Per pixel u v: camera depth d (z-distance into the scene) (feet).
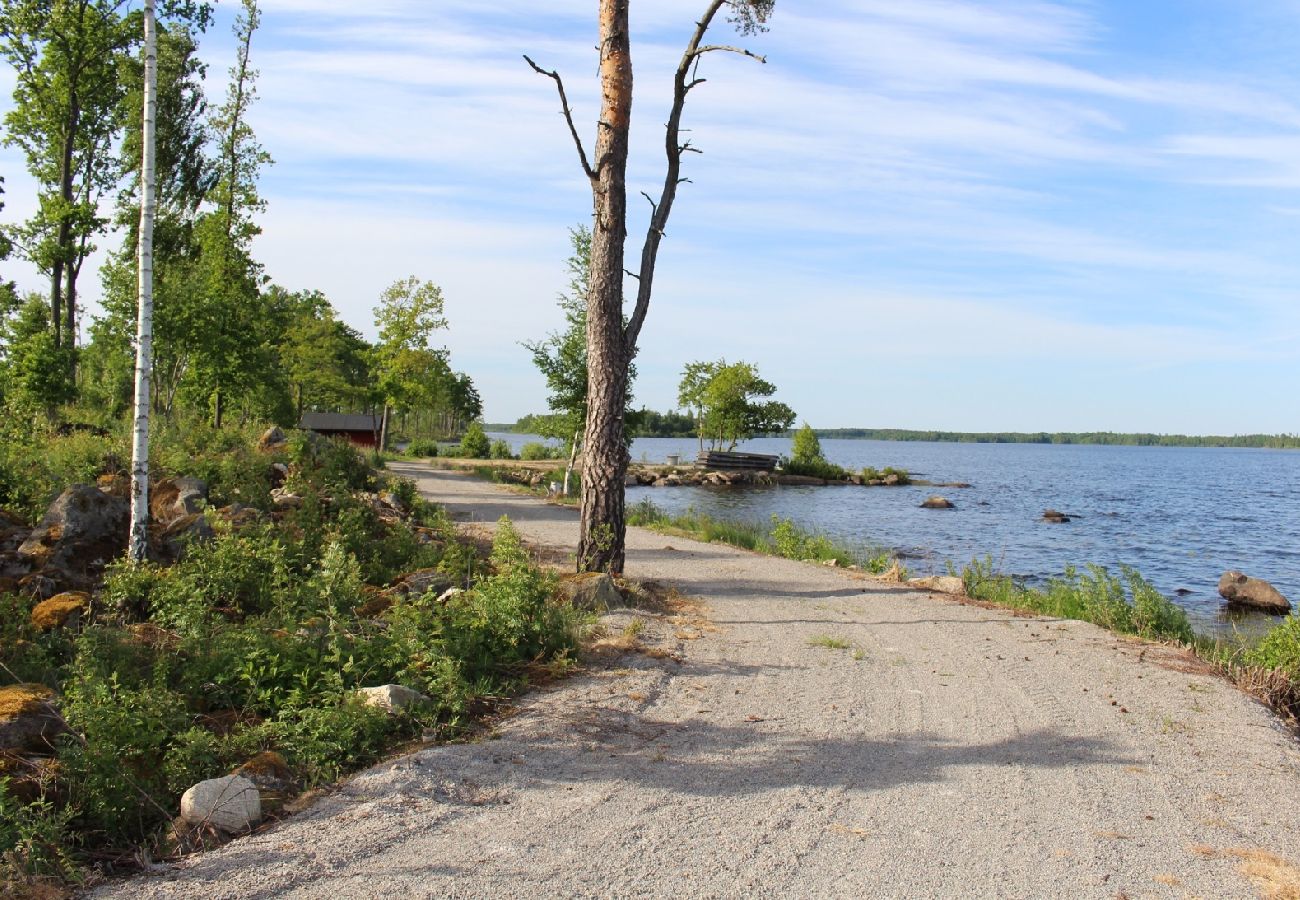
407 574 34.81
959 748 19.88
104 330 93.25
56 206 97.04
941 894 13.24
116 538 31.24
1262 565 82.64
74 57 95.14
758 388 237.04
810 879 13.56
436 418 424.46
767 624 32.94
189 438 62.75
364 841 14.23
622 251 37.83
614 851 14.21
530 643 25.90
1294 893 13.61
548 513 74.64
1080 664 28.04
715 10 38.34
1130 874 14.07
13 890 12.24
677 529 69.46
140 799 15.26
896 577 46.01
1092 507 151.43
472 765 17.52
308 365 193.36
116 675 17.57
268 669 20.71
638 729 20.31
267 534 33.19
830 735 20.44
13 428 54.19
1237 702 24.11
